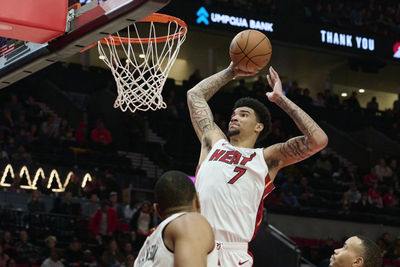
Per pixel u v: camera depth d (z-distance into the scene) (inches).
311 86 1079.0
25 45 206.8
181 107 861.8
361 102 1157.1
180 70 1035.9
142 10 172.4
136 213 526.0
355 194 738.8
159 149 774.5
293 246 358.9
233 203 157.4
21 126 682.8
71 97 877.2
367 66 978.7
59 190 582.9
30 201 538.6
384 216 726.5
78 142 693.9
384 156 884.6
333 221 695.7
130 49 265.3
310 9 953.5
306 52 956.6
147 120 827.4
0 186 562.9
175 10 831.7
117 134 791.1
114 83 885.8
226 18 864.3
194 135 831.7
